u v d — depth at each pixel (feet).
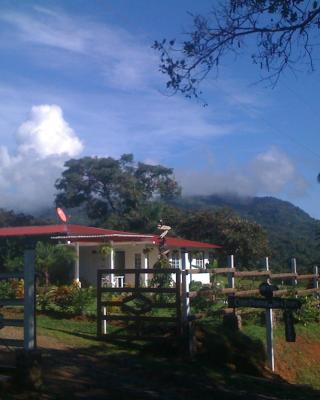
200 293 46.34
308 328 57.93
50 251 83.66
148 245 102.63
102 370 36.96
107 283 82.07
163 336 44.11
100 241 97.14
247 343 43.62
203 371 39.27
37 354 29.58
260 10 34.30
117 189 202.69
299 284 70.74
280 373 47.24
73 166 206.28
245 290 54.24
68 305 57.16
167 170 211.61
